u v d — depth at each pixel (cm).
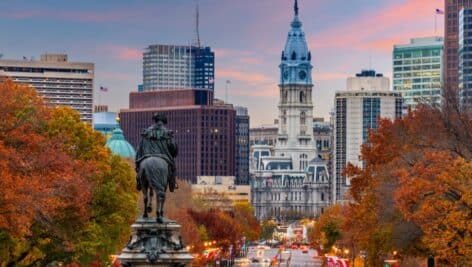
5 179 14588
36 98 17362
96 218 19612
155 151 11506
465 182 17738
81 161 17638
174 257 11175
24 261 17962
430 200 17700
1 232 15588
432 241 17525
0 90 16212
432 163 18500
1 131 16025
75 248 18038
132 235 11375
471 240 17225
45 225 16412
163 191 11412
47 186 15638
